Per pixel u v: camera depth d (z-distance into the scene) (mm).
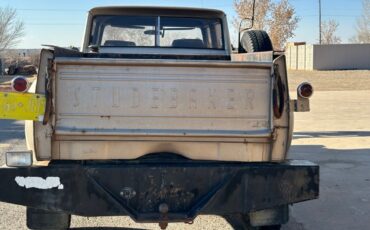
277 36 51688
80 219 5543
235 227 5348
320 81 38500
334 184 7062
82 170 3811
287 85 4000
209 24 6461
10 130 12578
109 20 6285
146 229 5238
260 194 3945
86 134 3863
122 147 3967
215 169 3906
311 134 11891
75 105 3844
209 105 3926
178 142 3986
